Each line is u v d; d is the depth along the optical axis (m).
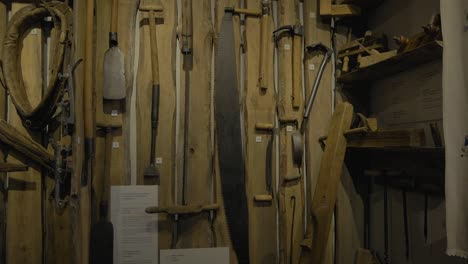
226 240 1.82
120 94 1.74
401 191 1.67
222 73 1.86
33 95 1.71
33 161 1.69
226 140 1.85
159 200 1.79
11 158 1.67
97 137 1.76
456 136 1.05
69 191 1.68
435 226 1.44
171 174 1.80
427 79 1.49
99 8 1.79
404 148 1.37
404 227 1.63
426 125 1.49
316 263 1.64
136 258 1.75
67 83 1.59
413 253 1.57
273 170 1.91
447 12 1.09
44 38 1.77
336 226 1.91
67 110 1.52
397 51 1.45
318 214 1.66
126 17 1.81
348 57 1.86
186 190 1.81
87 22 1.64
